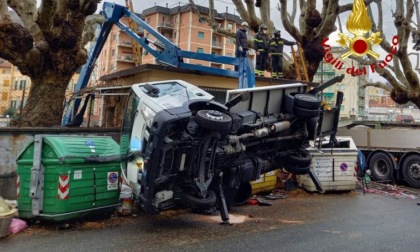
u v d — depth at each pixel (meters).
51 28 9.84
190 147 5.94
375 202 9.44
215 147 6.07
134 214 7.16
